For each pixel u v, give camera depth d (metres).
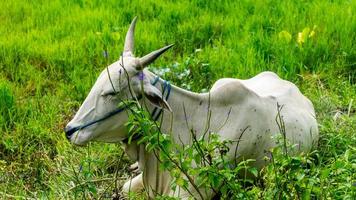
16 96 9.17
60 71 10.03
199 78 9.30
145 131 5.64
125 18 11.58
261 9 11.83
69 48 10.47
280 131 6.73
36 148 8.20
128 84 6.19
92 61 10.16
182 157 5.76
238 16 11.60
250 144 6.61
